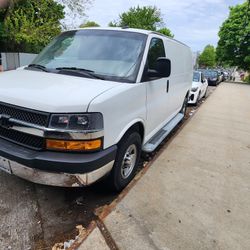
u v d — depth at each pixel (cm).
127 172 359
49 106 251
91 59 358
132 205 316
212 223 298
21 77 322
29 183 362
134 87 328
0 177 370
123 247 253
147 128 401
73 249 246
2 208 308
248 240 278
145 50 369
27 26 1544
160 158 465
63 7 1714
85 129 255
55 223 290
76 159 254
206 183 388
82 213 310
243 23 3600
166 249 255
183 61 620
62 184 264
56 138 252
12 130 272
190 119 809
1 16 1678
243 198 357
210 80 2409
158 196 340
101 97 270
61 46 402
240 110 1046
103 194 350
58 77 319
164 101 472
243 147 570
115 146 294
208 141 590
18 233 272
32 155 258
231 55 3894
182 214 309
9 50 1905
